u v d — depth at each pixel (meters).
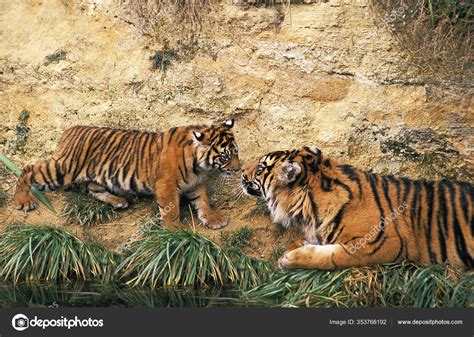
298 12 7.57
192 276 6.46
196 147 7.05
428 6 7.27
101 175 7.34
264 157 6.81
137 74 7.96
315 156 6.54
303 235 6.92
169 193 7.06
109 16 8.21
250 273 6.53
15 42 8.62
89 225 7.24
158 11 7.98
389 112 7.24
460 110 7.06
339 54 7.40
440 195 6.36
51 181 7.38
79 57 8.27
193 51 7.85
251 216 7.21
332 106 7.44
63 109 8.12
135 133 7.41
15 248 6.76
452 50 7.18
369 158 7.25
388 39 7.30
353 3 7.41
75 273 6.73
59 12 8.59
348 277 6.13
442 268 6.12
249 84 7.64
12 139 8.20
